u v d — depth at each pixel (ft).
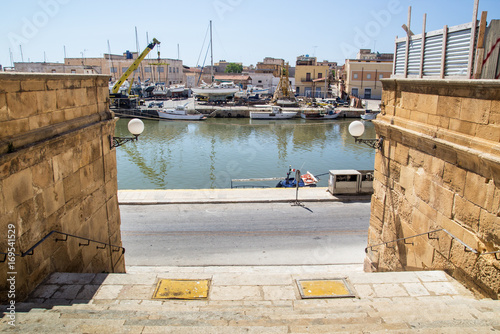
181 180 102.94
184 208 58.65
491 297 20.18
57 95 24.45
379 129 33.50
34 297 21.54
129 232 50.31
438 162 24.75
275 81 346.74
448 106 23.38
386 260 33.14
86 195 28.94
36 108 22.02
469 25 22.71
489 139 19.85
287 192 64.75
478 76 22.12
